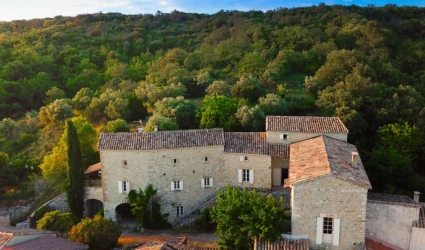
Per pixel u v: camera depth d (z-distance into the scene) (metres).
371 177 47.94
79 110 81.06
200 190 47.62
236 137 48.81
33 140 74.19
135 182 46.28
